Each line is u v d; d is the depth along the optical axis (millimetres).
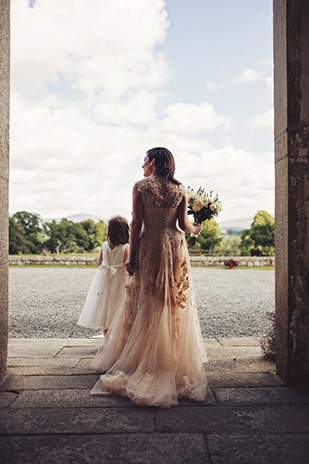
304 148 2443
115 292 3396
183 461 1604
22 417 2014
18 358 3135
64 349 3469
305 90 2432
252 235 38531
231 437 1812
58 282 10758
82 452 1674
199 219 2883
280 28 2541
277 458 1633
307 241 2453
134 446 1727
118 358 2758
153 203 2518
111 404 2195
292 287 2461
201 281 11383
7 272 2635
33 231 41844
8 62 2605
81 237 44219
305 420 1995
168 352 2410
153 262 2551
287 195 2447
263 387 2471
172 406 2170
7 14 2566
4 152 2523
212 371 2801
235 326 5145
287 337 2477
